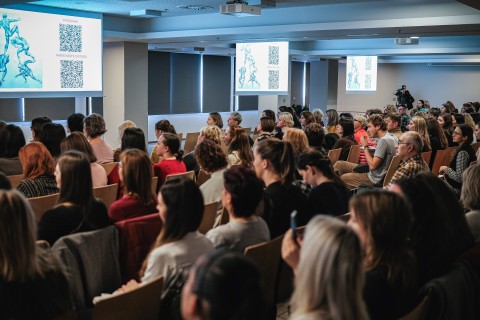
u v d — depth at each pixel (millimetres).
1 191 1926
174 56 17109
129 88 11656
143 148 5188
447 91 24281
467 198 3020
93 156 4395
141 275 2801
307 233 1438
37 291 1919
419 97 24891
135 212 3209
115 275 2889
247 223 2697
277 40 12008
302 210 3307
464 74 23859
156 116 16766
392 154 5961
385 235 1969
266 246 2660
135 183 3213
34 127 5664
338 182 3473
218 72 18828
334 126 9344
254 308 1130
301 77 23250
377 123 6246
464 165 5605
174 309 2352
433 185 2600
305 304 1391
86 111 14797
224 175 2707
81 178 2818
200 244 2455
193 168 5633
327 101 19656
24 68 8695
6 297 1857
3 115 13086
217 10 9688
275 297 2975
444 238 2451
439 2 8195
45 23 8969
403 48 14555
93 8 9469
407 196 2480
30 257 1906
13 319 1866
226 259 1156
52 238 2740
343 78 26219
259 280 1155
